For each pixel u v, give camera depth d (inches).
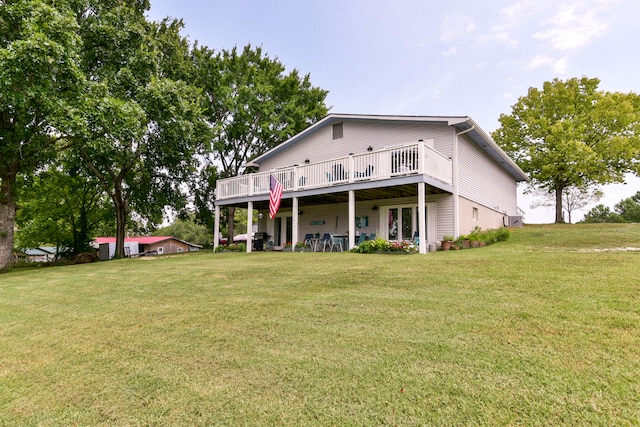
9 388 113.0
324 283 228.2
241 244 627.8
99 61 554.9
